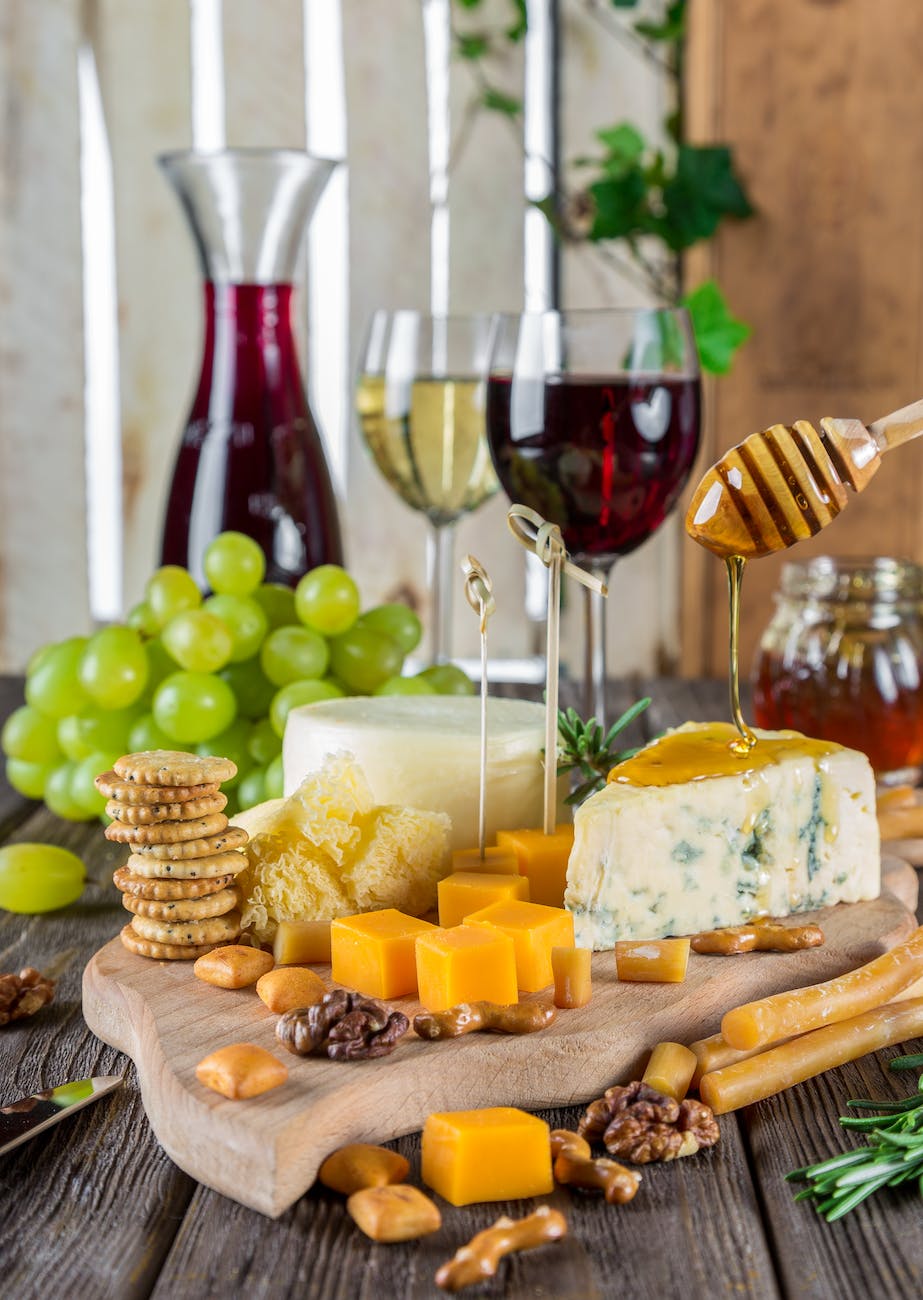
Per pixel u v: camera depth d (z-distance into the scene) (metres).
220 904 1.08
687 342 1.39
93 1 2.67
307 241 2.74
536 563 2.82
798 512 1.02
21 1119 0.92
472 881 1.11
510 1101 0.95
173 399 2.79
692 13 2.54
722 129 2.52
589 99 2.70
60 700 1.49
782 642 1.52
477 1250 0.76
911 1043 1.04
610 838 1.10
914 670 1.47
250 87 2.70
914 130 2.49
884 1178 0.83
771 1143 0.90
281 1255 0.78
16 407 2.79
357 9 2.67
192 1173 0.86
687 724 1.31
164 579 1.53
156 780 1.06
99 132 2.71
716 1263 0.77
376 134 2.70
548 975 1.04
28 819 1.56
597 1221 0.81
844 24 2.47
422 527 2.83
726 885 1.15
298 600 1.53
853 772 1.20
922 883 1.37
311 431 1.88
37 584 2.85
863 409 2.57
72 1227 0.81
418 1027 0.94
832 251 2.53
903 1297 0.74
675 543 2.79
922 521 2.57
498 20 2.67
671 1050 0.96
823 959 1.10
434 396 1.72
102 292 2.76
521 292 2.76
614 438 1.36
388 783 1.22
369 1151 0.86
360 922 1.05
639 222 2.56
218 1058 0.87
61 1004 1.12
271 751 1.49
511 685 2.06
